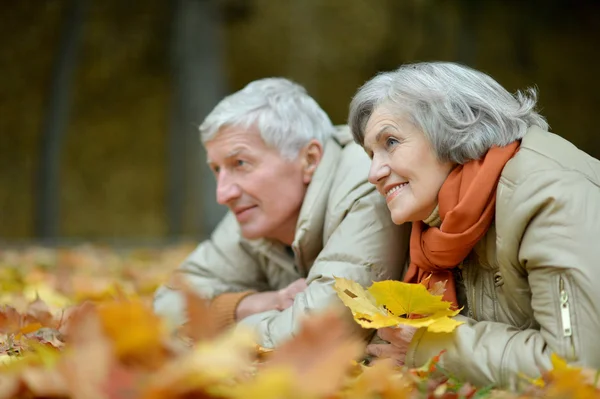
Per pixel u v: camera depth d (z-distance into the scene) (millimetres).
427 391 2924
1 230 27109
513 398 2891
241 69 26734
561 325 3232
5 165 27281
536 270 3342
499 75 28062
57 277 8055
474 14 26344
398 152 3678
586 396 2770
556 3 28359
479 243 3643
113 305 2455
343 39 27406
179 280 2584
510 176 3445
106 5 26500
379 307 3600
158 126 27969
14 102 27172
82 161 27812
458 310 3477
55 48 26250
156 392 2279
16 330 4340
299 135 4680
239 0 25641
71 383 2318
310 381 2324
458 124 3586
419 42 27609
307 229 4555
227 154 4660
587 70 28562
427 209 3699
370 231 4168
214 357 2395
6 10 26594
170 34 26203
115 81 27578
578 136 28312
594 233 3268
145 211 27953
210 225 19406
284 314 4172
